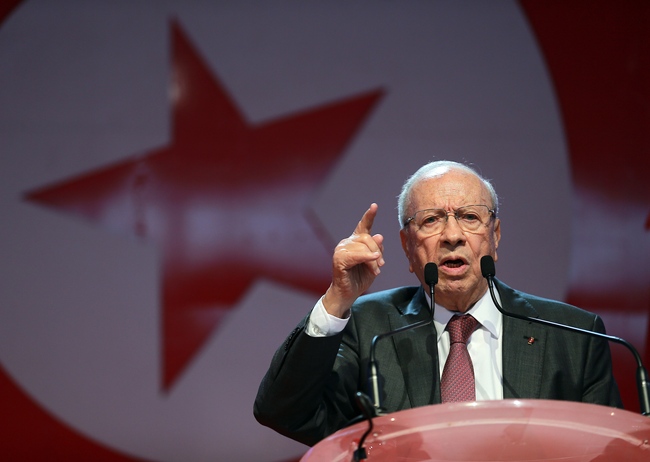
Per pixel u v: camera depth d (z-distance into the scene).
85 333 13.53
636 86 13.96
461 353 6.71
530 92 14.05
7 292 13.45
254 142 13.91
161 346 13.62
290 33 14.02
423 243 6.79
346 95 13.99
